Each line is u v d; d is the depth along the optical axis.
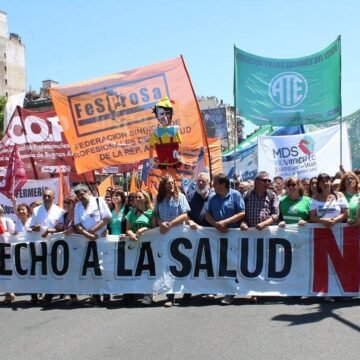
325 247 7.31
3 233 8.23
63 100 9.98
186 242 7.59
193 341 5.47
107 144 9.95
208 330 5.85
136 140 9.94
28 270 8.11
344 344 5.13
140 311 7.03
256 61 11.27
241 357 4.90
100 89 9.98
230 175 18.84
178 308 7.10
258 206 7.45
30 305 7.89
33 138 11.73
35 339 5.90
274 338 5.42
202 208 7.78
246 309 6.82
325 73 11.20
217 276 7.49
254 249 7.45
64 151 11.75
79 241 7.92
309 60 11.23
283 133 17.53
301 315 6.34
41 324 6.59
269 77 11.27
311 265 7.34
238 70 11.21
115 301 7.89
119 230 8.55
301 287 7.32
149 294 7.57
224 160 19.42
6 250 8.19
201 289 7.50
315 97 11.24
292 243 7.38
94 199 7.83
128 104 9.94
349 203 7.51
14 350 5.54
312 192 8.84
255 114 11.26
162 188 7.55
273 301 7.31
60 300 8.22
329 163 12.98
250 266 7.44
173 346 5.34
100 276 7.79
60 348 5.50
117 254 7.78
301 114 11.28
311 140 13.01
